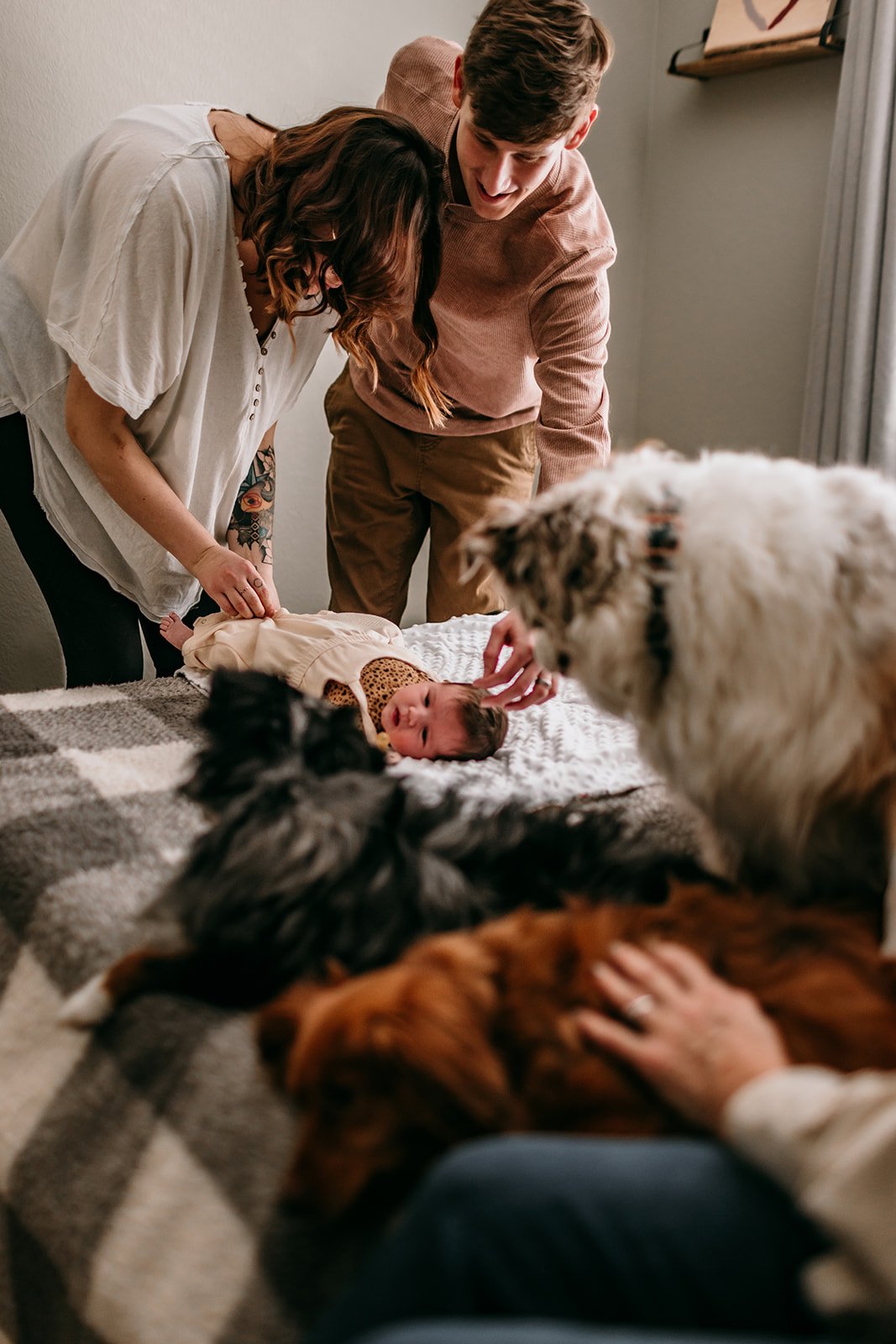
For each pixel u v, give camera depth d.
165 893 0.90
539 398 2.28
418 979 0.65
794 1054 0.61
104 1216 0.73
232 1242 0.65
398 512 2.45
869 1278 0.49
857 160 2.65
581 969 0.68
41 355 1.71
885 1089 0.53
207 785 0.98
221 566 1.62
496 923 0.75
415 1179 0.62
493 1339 0.47
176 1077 0.75
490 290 1.92
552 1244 0.53
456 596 2.55
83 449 1.63
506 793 1.21
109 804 1.16
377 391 2.27
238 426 1.77
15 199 2.39
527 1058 0.64
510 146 1.51
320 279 1.51
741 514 0.79
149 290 1.52
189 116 1.62
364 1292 0.54
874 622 0.75
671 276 3.49
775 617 0.76
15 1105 0.87
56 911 0.95
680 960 0.67
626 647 0.80
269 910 0.83
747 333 3.29
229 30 2.56
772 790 0.78
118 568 1.85
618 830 1.00
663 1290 0.52
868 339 2.69
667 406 3.59
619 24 3.26
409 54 1.89
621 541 0.81
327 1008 0.65
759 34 2.92
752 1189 0.55
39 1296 0.79
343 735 1.08
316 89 2.75
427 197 1.45
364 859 0.87
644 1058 0.62
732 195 3.25
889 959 0.67
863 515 0.80
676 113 3.35
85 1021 0.83
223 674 1.10
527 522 0.85
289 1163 0.65
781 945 0.71
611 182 3.41
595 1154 0.56
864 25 2.61
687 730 0.81
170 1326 0.65
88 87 2.41
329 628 1.64
